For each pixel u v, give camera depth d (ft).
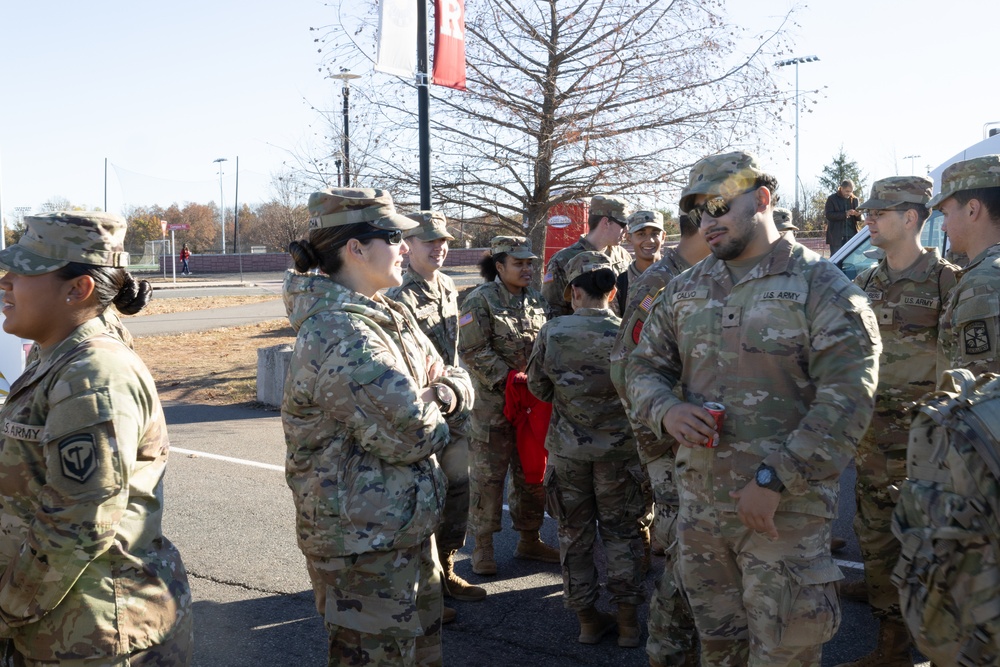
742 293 8.84
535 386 13.29
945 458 6.81
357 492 8.69
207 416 29.73
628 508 12.86
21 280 7.23
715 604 9.05
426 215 14.66
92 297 7.38
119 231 7.65
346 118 32.83
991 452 6.53
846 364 8.21
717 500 8.84
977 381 7.11
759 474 8.17
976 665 6.58
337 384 8.52
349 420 8.54
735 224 8.70
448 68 24.84
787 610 8.42
